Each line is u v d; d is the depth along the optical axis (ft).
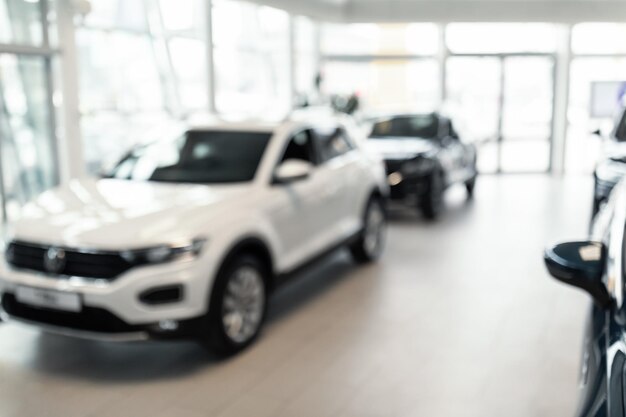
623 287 6.76
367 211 18.04
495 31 40.09
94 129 25.20
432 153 25.16
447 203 29.45
